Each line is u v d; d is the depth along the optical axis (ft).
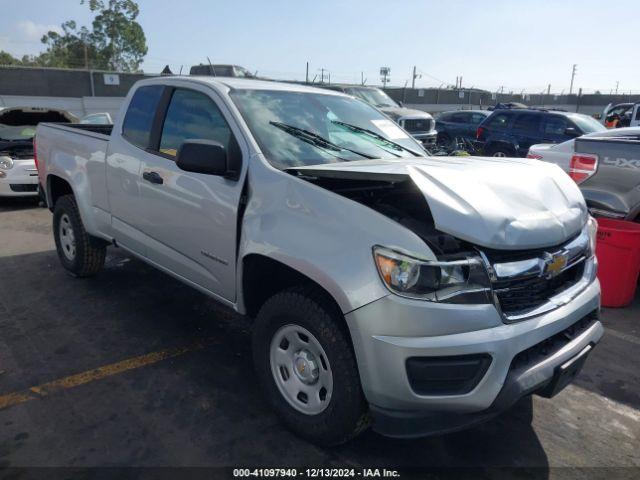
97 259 16.16
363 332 7.64
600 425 10.11
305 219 8.63
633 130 18.28
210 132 11.07
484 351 7.38
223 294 10.82
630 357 12.88
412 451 9.14
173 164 11.60
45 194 17.33
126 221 13.48
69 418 9.65
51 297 15.37
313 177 9.44
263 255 9.08
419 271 7.37
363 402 8.24
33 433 9.19
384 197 9.82
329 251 8.10
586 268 9.57
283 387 9.37
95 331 13.26
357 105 13.80
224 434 9.35
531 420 10.20
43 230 23.29
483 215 7.73
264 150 10.07
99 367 11.53
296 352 9.17
